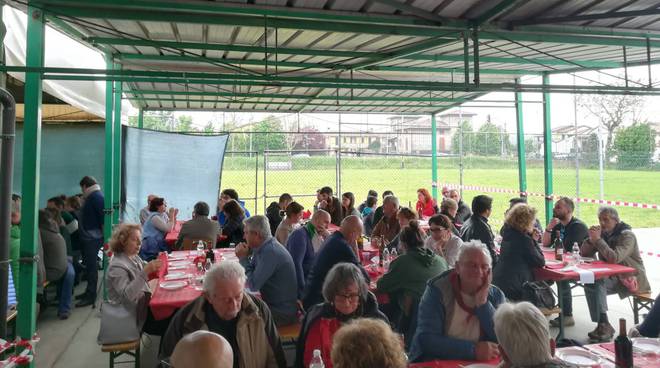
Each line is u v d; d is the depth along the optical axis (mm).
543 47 7270
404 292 3863
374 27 5422
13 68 4266
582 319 5941
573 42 6180
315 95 10609
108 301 3871
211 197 10227
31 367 4117
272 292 4059
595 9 5340
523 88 5895
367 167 18641
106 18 4848
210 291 2623
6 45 5477
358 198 17344
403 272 3896
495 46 7074
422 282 3832
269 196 11906
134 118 15344
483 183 20641
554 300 4711
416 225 4117
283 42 6531
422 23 5156
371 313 2811
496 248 5867
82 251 6977
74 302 6816
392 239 6547
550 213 10062
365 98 10664
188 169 9992
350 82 5523
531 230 4844
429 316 2924
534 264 4727
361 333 1622
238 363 2641
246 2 4656
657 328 3229
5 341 3479
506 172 19656
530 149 15586
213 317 2697
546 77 9859
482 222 5477
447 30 5660
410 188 19500
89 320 6043
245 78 5277
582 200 10094
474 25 5277
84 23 5215
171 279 4594
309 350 2756
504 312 2098
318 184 18156
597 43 6332
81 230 6711
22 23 5738
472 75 9766
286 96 9984
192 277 4699
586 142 14539
